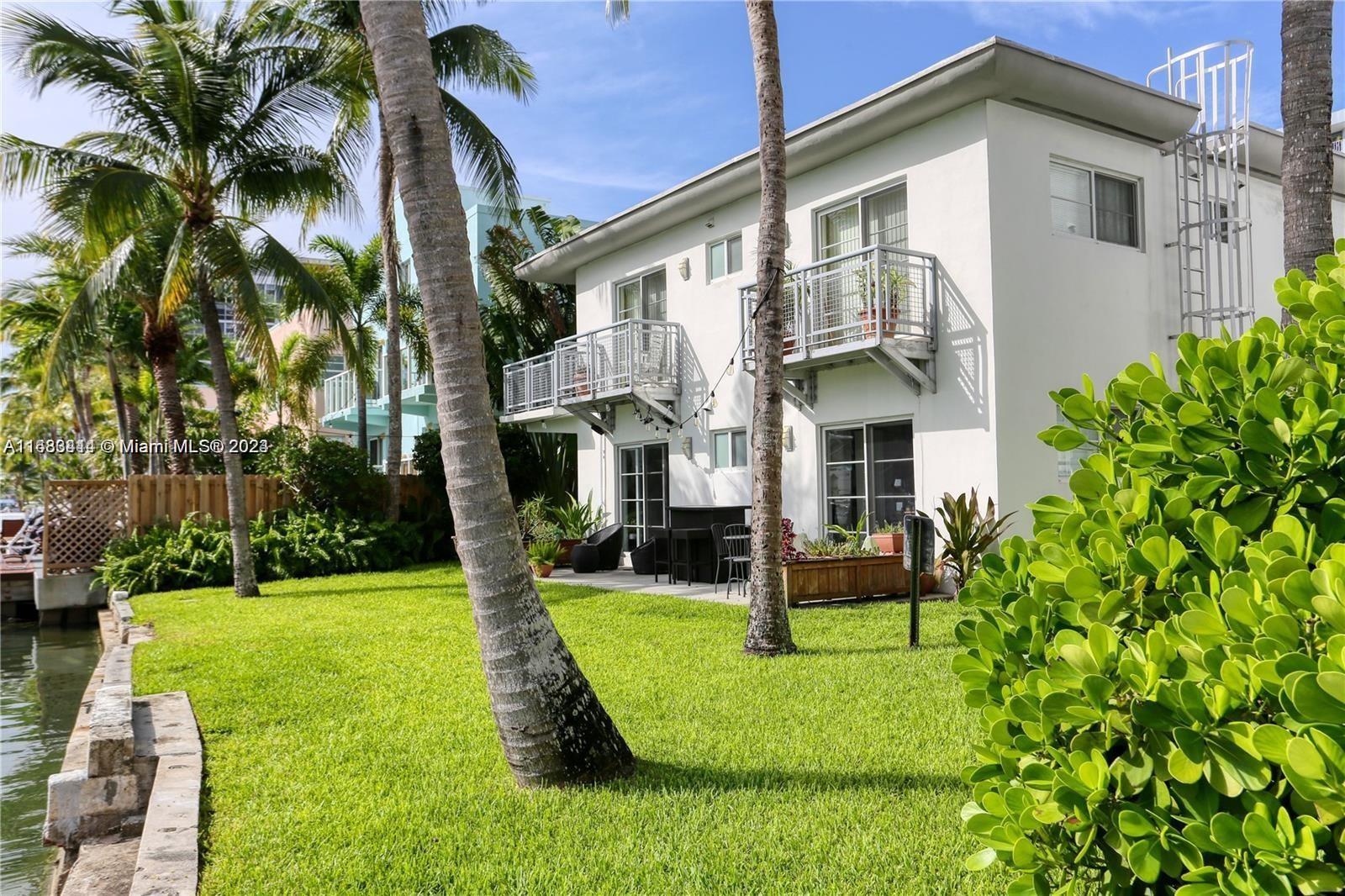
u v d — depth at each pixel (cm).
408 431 2895
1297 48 798
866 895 301
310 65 1332
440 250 429
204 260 1261
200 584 1540
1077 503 226
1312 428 176
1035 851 190
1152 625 190
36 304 2158
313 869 339
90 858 430
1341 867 139
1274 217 1415
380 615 1042
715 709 555
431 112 432
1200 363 205
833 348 1130
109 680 689
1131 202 1217
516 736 426
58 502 1636
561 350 1705
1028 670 213
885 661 682
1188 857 163
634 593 1199
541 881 322
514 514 441
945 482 1102
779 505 748
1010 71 1006
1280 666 147
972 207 1073
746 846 346
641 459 1664
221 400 1339
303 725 556
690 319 1519
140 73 1220
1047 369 1090
